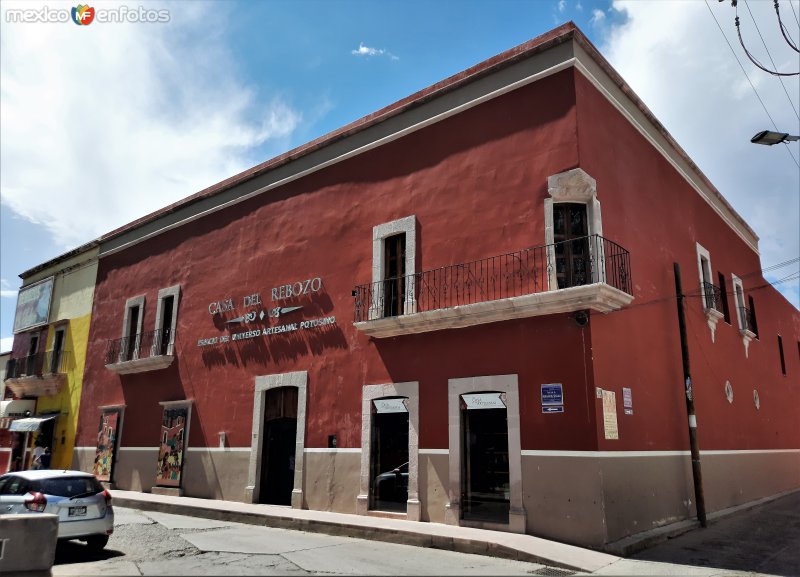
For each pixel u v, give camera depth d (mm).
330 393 13828
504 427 10891
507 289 11266
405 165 13664
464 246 12125
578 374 10055
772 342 21141
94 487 9742
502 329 11125
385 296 13336
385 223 13695
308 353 14570
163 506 14859
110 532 9484
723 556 9375
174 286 19000
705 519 12070
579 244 11039
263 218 16828
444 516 11102
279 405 15133
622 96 13055
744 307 18516
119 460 18953
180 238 19375
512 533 10070
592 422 9758
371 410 12898
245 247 17094
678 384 13008
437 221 12711
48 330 24328
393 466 12359
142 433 18531
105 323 21406
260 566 7949
